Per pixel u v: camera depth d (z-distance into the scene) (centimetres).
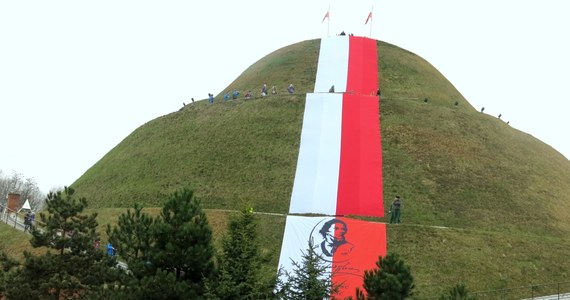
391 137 4466
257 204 3850
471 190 4009
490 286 2897
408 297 2127
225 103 5394
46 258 2261
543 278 3038
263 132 4675
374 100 4959
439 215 3688
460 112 5191
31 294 2183
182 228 2039
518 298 2831
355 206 3722
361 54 6103
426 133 4606
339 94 5000
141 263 2038
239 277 1955
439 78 6512
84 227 2416
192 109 5525
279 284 2098
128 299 1922
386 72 5925
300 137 4475
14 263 2353
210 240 2130
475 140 4694
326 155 4209
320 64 5919
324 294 1959
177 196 2159
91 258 2348
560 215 3981
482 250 3189
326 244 3144
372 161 4153
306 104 4888
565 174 4778
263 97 5244
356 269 2962
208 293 1870
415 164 4197
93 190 4747
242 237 2033
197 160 4541
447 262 3044
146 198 4219
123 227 2375
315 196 3822
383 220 3603
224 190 4091
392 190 3894
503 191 4075
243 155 4456
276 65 6316
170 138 5066
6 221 3944
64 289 2273
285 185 3988
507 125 5428
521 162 4584
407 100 5166
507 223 3703
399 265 2098
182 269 2036
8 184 10875
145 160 4847
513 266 3097
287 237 3241
